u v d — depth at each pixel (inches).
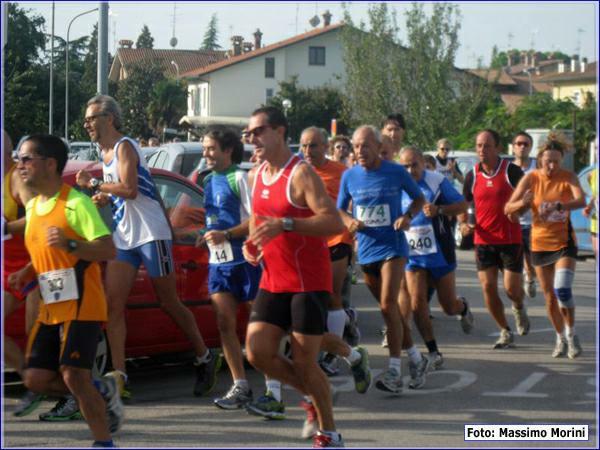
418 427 382.3
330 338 386.3
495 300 549.3
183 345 448.1
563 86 4050.2
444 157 981.8
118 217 412.8
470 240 1174.3
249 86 3225.9
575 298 767.7
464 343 574.2
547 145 509.4
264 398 392.2
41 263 312.7
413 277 484.1
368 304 737.6
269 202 331.3
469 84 2775.6
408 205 481.1
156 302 435.2
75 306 311.0
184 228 458.3
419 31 2733.8
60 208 309.1
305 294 328.5
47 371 318.7
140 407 411.5
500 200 538.3
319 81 3558.1
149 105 934.4
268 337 332.5
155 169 463.5
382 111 2802.7
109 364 452.4
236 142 419.8
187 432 371.2
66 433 367.2
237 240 409.4
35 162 307.1
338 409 411.8
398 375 434.9
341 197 446.0
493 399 431.2
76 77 882.8
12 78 842.8
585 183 1053.8
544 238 518.6
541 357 528.4
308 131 497.4
